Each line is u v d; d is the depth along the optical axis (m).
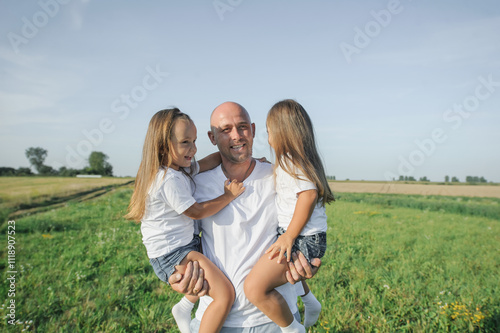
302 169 2.15
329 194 2.34
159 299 4.94
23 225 9.38
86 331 4.07
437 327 4.08
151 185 2.16
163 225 2.19
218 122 2.21
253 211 2.20
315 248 2.19
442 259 6.85
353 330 3.99
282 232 2.22
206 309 2.07
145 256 6.82
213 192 2.28
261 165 2.39
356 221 10.71
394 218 11.37
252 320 2.10
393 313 4.45
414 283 5.45
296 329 2.11
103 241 7.69
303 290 2.87
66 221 10.13
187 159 2.24
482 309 4.45
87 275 5.85
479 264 6.52
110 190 16.19
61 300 4.95
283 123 2.27
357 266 6.15
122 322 4.33
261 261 2.08
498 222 10.82
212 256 2.20
